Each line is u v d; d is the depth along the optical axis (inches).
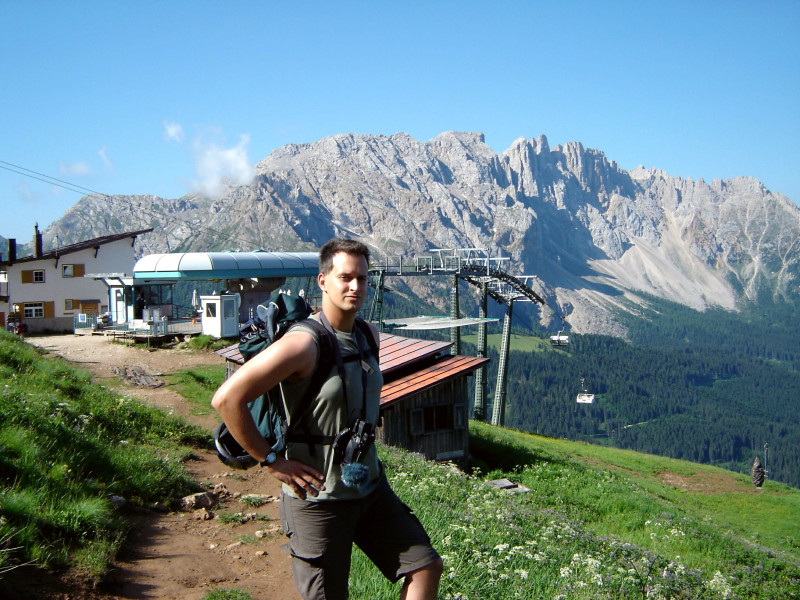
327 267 131.7
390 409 943.0
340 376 127.8
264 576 256.5
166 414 616.7
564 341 3582.7
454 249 2694.4
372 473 135.2
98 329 1865.2
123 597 220.4
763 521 1205.7
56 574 220.7
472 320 2073.1
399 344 1162.6
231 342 1617.9
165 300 2007.9
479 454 1179.3
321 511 129.0
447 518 330.3
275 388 130.0
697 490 1465.3
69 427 390.6
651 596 317.1
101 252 2397.9
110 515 287.7
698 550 650.8
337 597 130.3
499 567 267.4
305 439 129.0
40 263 2266.2
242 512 354.9
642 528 737.6
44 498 267.0
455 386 1028.5
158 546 279.0
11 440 312.7
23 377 544.1
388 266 2463.1
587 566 311.3
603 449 1888.5
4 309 2208.4
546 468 1071.6
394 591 215.9
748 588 517.7
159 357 1444.4
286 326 131.4
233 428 118.6
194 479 412.8
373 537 138.2
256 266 1888.5
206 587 238.8
